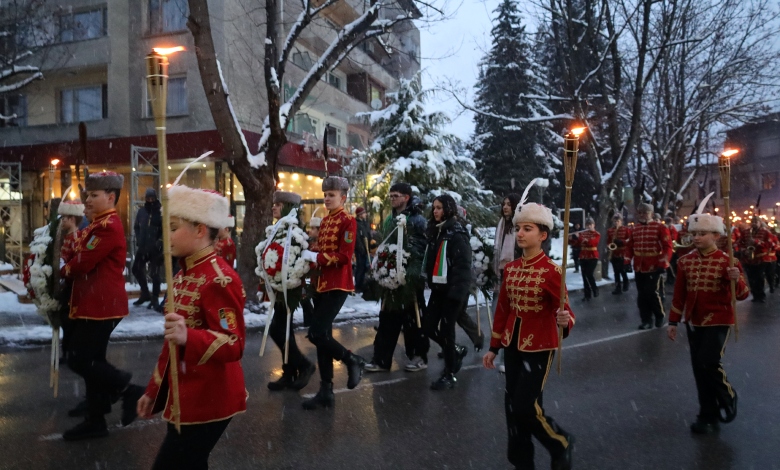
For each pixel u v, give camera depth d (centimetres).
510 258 725
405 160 1708
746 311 1263
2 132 2378
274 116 1117
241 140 1115
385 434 516
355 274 1412
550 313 400
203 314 285
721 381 516
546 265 405
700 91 2478
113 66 2181
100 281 488
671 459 463
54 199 543
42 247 526
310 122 2523
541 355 393
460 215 755
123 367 754
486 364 423
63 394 630
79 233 562
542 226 411
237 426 534
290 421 549
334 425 538
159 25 2153
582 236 1540
